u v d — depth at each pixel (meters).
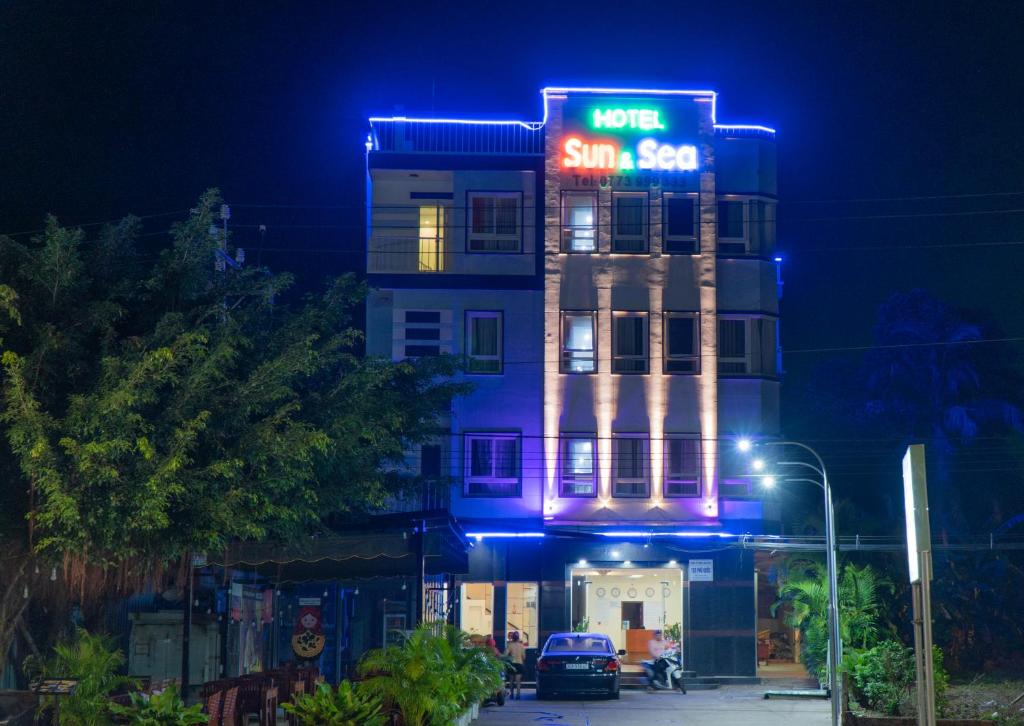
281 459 19.55
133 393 16.80
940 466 54.09
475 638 37.03
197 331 18.20
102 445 16.53
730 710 32.28
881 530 44.28
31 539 17.41
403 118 45.69
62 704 16.52
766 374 45.19
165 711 15.22
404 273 44.78
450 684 20.62
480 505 44.03
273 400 20.44
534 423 44.47
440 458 43.97
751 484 44.47
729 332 45.31
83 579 18.91
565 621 43.62
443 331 44.69
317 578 27.14
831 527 30.95
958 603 46.78
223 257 27.14
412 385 29.38
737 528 44.16
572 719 29.02
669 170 45.25
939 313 57.22
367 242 45.06
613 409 44.44
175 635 25.78
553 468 44.12
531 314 44.97
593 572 44.78
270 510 19.75
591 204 45.22
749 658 43.16
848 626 37.31
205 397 19.11
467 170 45.22
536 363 44.75
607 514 44.00
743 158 45.91
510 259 45.06
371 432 22.75
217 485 18.98
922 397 56.44
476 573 43.78
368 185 45.47
